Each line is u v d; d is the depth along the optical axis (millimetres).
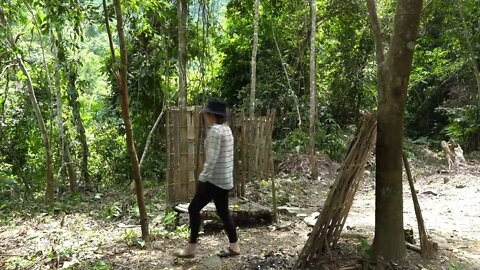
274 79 14836
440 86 17594
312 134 11812
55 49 9617
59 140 10844
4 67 9367
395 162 4586
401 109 4469
